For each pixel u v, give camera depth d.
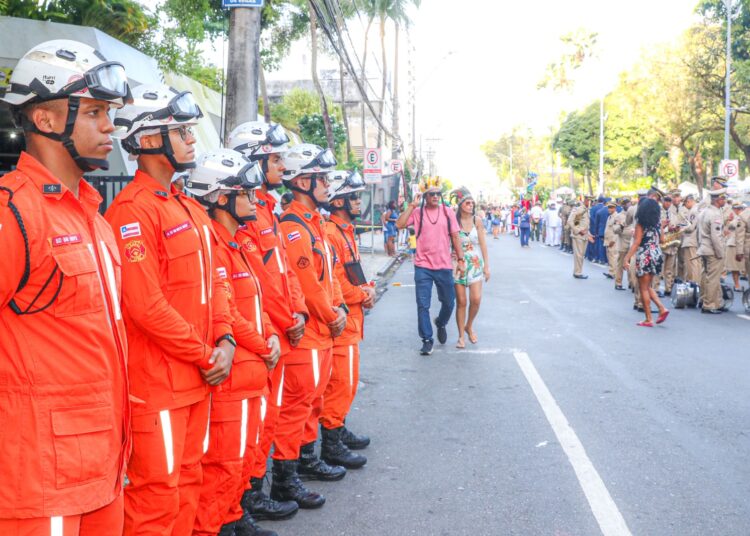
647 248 11.28
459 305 9.77
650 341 10.16
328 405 5.39
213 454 3.74
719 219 12.62
